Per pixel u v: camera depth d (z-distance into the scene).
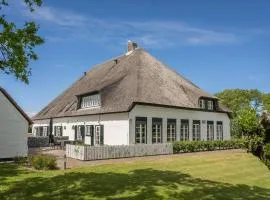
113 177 16.75
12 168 20.03
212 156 27.83
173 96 35.50
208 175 18.61
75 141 34.22
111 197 12.55
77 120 38.19
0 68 16.73
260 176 18.83
